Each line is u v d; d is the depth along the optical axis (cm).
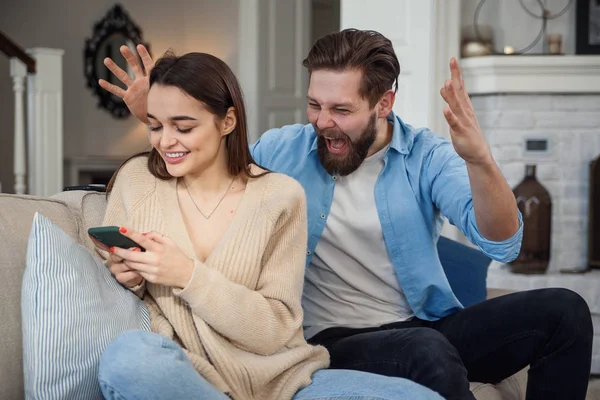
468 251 243
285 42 538
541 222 365
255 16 516
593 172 375
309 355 159
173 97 150
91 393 135
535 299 180
